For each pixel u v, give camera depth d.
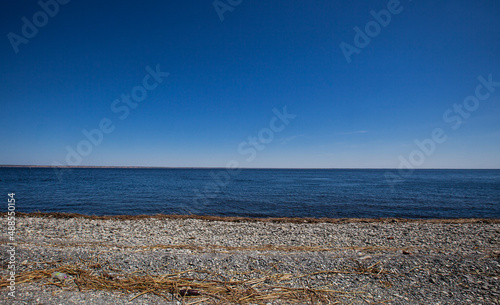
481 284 5.98
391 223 15.88
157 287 5.61
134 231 13.11
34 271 6.23
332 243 11.03
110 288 5.51
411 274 6.54
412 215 21.86
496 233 12.70
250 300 5.17
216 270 6.67
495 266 6.92
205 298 5.20
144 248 9.30
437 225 14.95
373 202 27.91
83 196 30.61
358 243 11.05
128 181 59.84
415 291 5.67
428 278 6.31
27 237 11.30
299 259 7.53
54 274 6.05
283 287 5.78
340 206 25.41
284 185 52.09
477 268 6.83
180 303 4.96
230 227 14.34
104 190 38.03
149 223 15.27
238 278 6.23
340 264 7.17
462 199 30.47
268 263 7.16
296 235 12.51
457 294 5.54
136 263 7.00
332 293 5.54
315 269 6.84
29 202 25.77
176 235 12.37
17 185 44.84
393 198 31.22
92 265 6.77
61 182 53.50
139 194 33.53
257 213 22.14
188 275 6.33
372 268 6.88
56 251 7.87
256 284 5.92
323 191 39.56
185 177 84.19
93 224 14.71
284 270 6.75
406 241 11.34
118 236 11.95
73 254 7.59
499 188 45.12
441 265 7.05
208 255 7.89
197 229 13.77
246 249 9.50
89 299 4.95
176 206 24.83
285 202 27.66
